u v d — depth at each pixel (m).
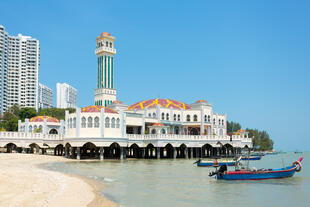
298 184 41.81
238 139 96.50
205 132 111.31
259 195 34.59
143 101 122.06
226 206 29.52
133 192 34.69
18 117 158.50
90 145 92.88
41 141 82.44
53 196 29.38
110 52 141.88
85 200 29.12
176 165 66.81
